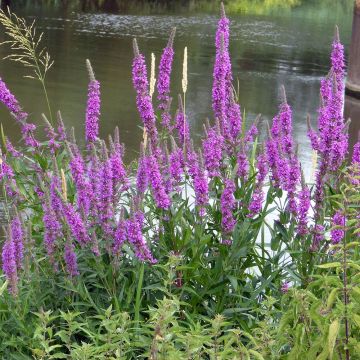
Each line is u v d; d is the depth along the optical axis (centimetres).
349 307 272
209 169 474
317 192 468
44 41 2075
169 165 462
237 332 303
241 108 1414
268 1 4269
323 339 271
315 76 1867
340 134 458
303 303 292
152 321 344
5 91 546
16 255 418
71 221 426
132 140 1123
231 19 3186
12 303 415
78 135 1121
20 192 550
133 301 448
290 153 490
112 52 1978
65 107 1320
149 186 477
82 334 445
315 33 2880
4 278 478
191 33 2522
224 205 452
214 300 476
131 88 1534
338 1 4738
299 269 470
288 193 464
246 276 484
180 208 446
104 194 430
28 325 409
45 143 549
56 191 434
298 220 466
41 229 539
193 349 292
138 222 433
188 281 468
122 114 1293
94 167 458
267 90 1628
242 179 490
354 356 284
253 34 2681
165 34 2433
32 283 433
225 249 453
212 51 2136
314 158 488
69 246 420
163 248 450
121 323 369
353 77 1659
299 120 1354
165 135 518
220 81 502
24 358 399
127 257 465
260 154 471
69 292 432
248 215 464
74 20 2612
